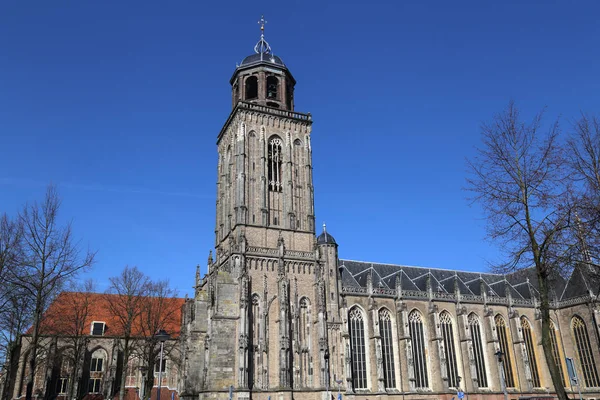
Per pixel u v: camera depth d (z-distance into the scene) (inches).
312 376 3366.1
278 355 3294.8
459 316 4256.9
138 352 3944.4
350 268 4261.8
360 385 3678.6
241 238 3486.7
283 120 4045.3
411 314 4146.2
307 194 3909.9
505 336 4443.9
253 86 4254.4
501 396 4097.0
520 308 4598.9
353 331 3816.4
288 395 3139.8
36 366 3666.3
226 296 3334.2
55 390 4052.7
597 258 1496.1
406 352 3890.3
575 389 4345.5
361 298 3922.2
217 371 3147.1
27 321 2080.5
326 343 3420.3
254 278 3457.2
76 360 3617.1
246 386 3075.8
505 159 1524.4
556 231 1455.5
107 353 4293.8
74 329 3892.7
